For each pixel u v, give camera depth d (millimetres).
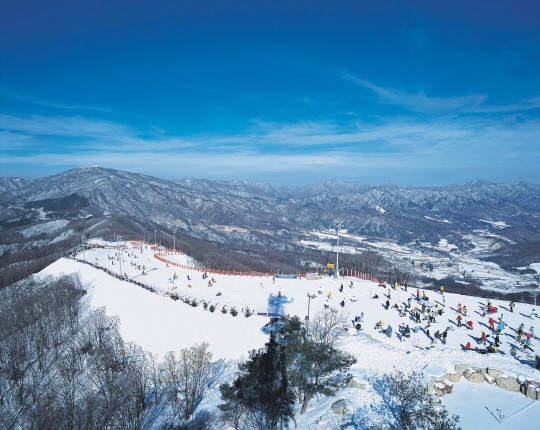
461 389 29953
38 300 65500
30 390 43094
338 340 38156
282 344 33469
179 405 36312
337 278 70438
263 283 68062
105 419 34281
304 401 29969
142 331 54344
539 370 31906
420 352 36000
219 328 49000
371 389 29703
